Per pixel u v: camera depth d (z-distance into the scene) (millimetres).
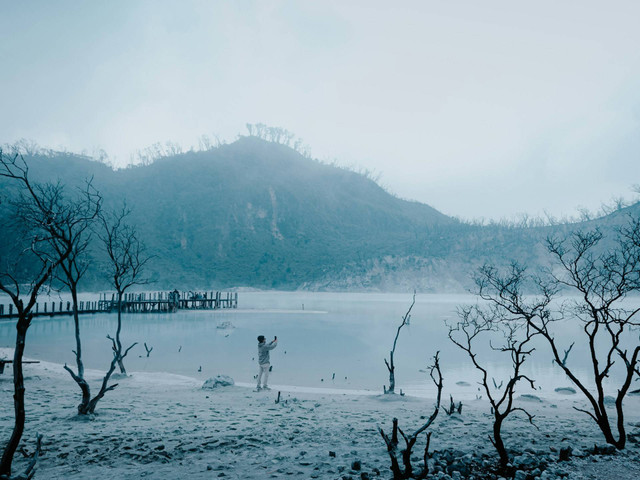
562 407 11391
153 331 34875
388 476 4770
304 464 5355
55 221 6938
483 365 20641
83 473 5035
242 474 4980
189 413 9281
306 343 28656
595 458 5414
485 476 4840
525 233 173125
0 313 43312
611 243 89875
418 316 51531
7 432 7098
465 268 163375
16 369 4059
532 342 28875
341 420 8664
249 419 8648
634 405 11766
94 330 35188
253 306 74250
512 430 7617
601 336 31859
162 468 5215
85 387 8484
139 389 13172
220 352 24047
